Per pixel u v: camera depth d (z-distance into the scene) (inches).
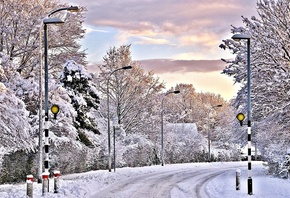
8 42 1599.4
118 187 1055.0
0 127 1044.5
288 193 869.8
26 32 1617.9
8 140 1089.4
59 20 869.8
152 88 2500.0
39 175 1032.8
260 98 1349.7
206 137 3523.6
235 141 1531.7
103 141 1946.4
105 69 2397.9
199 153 2864.2
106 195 874.1
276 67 1328.7
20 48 1615.4
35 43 1635.1
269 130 1375.5
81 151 1680.6
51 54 1797.5
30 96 1321.4
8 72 1304.1
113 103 2388.0
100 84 2395.4
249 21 1365.7
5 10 1588.3
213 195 874.1
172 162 2586.1
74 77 1736.0
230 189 966.4
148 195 879.7
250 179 861.8
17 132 1074.7
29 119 1312.7
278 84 1282.0
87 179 1219.9
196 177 1406.3
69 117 1437.0
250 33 1343.5
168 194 898.7
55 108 852.0
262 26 1347.2
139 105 2433.6
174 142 2657.5
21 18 1608.0
